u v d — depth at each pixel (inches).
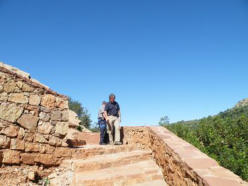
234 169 217.8
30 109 189.2
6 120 170.2
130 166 217.9
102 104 333.1
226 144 281.6
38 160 185.6
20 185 164.2
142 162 230.8
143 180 194.1
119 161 218.2
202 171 124.3
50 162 194.2
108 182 179.5
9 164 167.3
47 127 199.5
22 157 175.0
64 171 193.6
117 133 295.6
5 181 159.0
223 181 109.2
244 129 282.2
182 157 149.6
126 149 262.4
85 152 222.8
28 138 182.2
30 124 186.2
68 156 209.6
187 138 321.4
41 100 200.2
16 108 178.7
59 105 216.2
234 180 111.2
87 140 352.5
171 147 176.2
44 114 199.9
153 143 241.4
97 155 232.7
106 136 329.7
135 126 296.8
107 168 206.8
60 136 210.5
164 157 196.9
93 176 182.1
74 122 437.4
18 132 175.9
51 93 210.8
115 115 308.5
